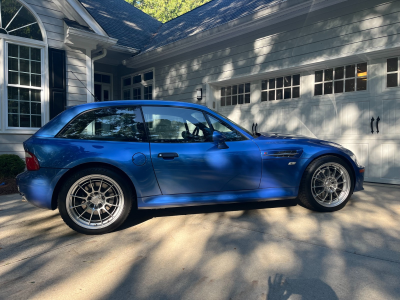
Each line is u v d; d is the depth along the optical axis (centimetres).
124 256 235
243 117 776
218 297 175
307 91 639
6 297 179
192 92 877
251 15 655
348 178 345
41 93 715
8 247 259
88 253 243
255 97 746
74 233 293
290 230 286
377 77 534
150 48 980
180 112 322
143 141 303
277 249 242
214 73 809
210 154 309
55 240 274
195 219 327
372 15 516
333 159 336
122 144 296
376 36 511
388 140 522
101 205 290
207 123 327
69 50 762
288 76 677
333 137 595
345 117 578
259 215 337
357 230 283
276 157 325
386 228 287
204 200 312
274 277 197
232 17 787
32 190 278
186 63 892
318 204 338
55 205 288
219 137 306
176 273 206
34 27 702
